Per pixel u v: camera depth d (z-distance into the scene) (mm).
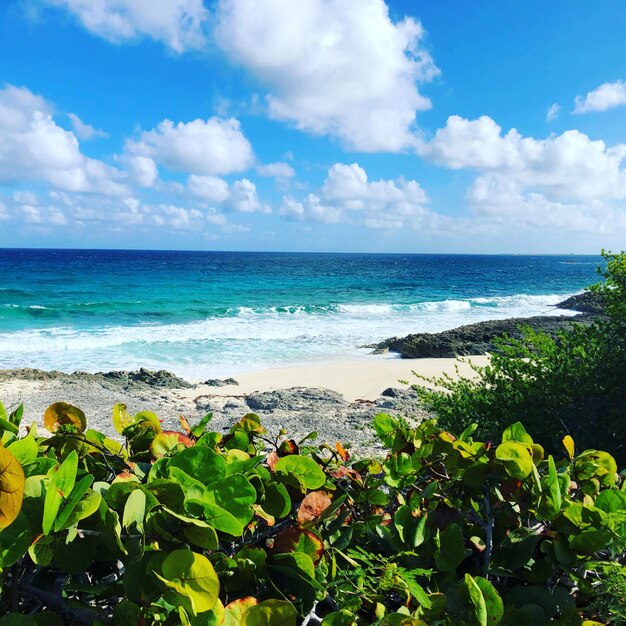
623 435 3922
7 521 825
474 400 4719
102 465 1480
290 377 14984
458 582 1252
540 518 1342
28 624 908
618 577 1198
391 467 1595
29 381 12438
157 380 13641
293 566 1114
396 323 28453
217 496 1132
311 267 94750
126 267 81812
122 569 1116
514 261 174500
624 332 4391
